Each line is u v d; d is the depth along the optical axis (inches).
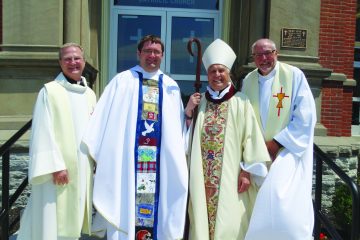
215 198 136.1
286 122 138.6
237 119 138.0
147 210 136.8
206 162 137.6
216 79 138.3
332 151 246.7
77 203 133.0
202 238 134.1
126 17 282.2
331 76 260.1
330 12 263.0
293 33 243.0
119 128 135.6
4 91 230.8
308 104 135.8
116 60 281.9
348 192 226.8
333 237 136.0
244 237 136.5
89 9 262.8
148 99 138.1
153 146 136.6
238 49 272.2
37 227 133.0
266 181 132.9
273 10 241.9
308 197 134.0
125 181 135.0
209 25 286.4
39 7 228.7
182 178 134.7
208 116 139.3
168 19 283.9
